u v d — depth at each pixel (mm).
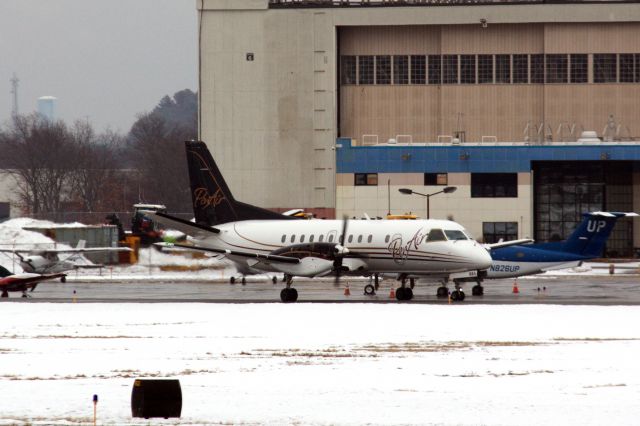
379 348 119938
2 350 120750
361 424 80438
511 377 100000
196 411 85000
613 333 132625
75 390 94312
